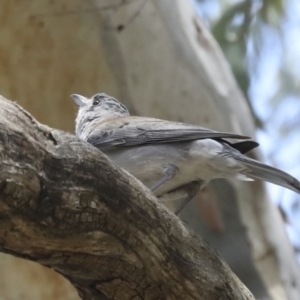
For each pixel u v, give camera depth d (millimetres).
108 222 6066
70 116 12500
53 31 12281
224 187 12281
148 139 8938
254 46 16484
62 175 5633
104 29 12352
